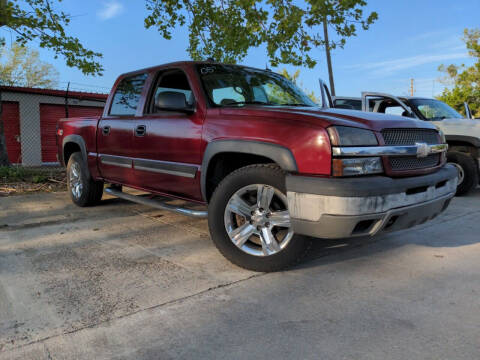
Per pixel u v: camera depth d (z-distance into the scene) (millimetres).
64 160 5562
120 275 2795
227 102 3441
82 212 4957
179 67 3686
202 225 4285
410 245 3607
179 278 2748
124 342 1912
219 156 3146
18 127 14883
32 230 4047
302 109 3029
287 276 2809
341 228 2432
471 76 29516
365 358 1775
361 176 2535
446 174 3127
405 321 2131
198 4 8406
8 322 2102
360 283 2682
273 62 8039
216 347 1867
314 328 2053
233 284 2652
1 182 7461
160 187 3760
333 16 7395
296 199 2557
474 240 3781
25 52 31859
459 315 2199
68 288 2557
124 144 4145
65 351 1830
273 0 7301
